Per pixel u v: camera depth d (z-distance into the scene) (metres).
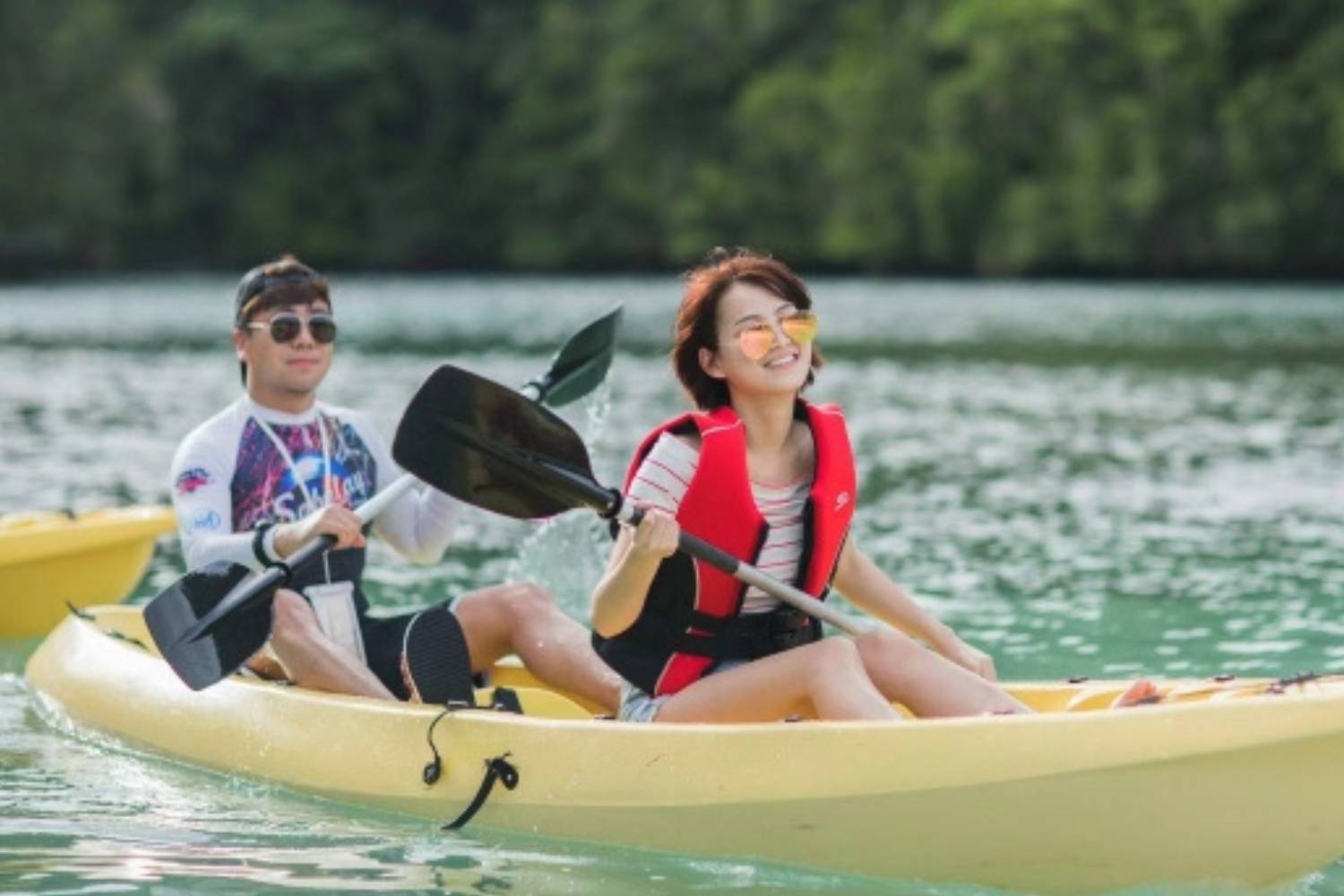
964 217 131.50
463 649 13.87
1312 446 36.66
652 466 12.15
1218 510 28.28
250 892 11.24
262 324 14.76
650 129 153.50
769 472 12.35
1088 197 123.69
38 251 150.50
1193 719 10.62
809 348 12.23
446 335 75.56
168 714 14.56
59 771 14.19
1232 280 127.25
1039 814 10.89
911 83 138.12
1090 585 22.06
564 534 22.28
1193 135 122.38
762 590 12.20
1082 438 38.66
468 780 12.52
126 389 50.38
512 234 160.75
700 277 12.35
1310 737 10.38
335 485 15.03
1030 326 80.38
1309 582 22.06
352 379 53.22
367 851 12.07
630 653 12.52
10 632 19.81
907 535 26.06
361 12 168.62
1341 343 68.06
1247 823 10.71
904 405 46.38
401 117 165.62
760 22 149.75
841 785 11.26
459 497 12.94
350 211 163.25
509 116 164.25
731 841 11.64
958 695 11.78
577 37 161.38
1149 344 68.50
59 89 147.38
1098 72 126.12
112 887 11.32
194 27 163.62
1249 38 123.69
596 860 11.86
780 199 145.62
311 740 13.45
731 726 11.78
